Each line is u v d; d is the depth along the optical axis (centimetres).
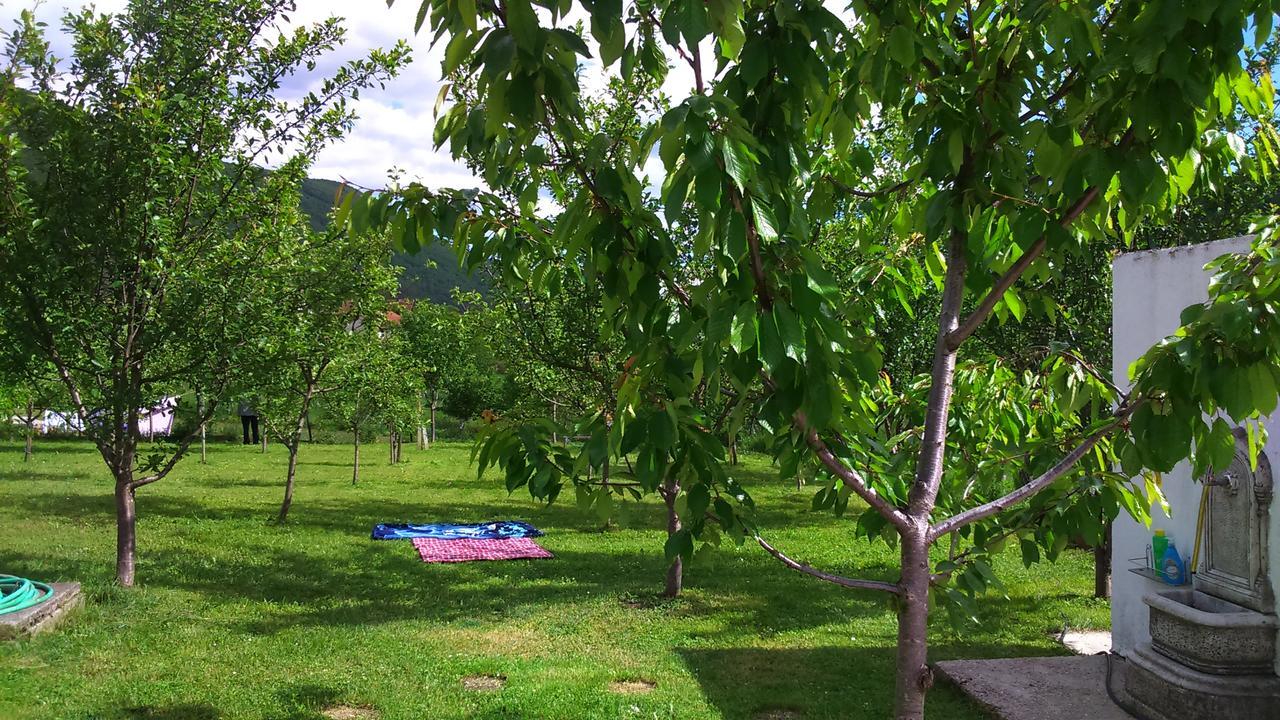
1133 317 593
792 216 204
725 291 192
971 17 248
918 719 227
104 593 806
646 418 202
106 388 824
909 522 234
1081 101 240
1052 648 722
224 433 3375
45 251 745
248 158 844
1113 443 282
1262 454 494
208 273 808
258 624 763
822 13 194
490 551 1159
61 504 1447
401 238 221
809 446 227
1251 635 485
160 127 751
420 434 3212
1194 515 552
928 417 244
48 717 520
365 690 592
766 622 802
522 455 238
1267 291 203
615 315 239
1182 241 854
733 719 548
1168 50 193
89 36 771
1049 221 228
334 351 1277
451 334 2639
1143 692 527
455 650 700
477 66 178
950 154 233
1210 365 206
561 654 692
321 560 1077
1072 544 1217
